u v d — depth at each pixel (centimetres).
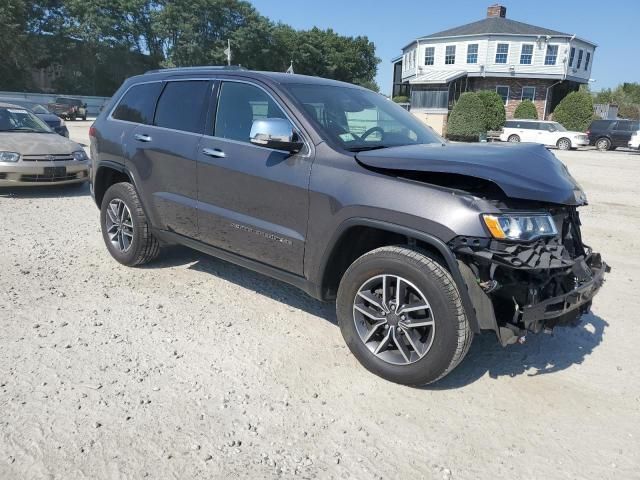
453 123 3241
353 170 339
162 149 459
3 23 4619
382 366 333
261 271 404
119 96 535
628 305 486
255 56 6025
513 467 265
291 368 349
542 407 318
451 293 298
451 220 293
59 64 5578
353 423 295
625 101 5166
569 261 305
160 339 382
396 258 315
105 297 452
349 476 255
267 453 269
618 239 735
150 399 308
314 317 431
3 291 455
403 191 314
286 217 371
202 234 439
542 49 3950
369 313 336
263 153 385
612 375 359
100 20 5262
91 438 273
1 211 764
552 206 323
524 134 3031
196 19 5450
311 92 400
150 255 516
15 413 289
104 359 350
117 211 524
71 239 628
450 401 319
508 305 309
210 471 254
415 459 268
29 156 859
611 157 2366
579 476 261
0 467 250
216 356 361
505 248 286
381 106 443
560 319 323
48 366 338
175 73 482
